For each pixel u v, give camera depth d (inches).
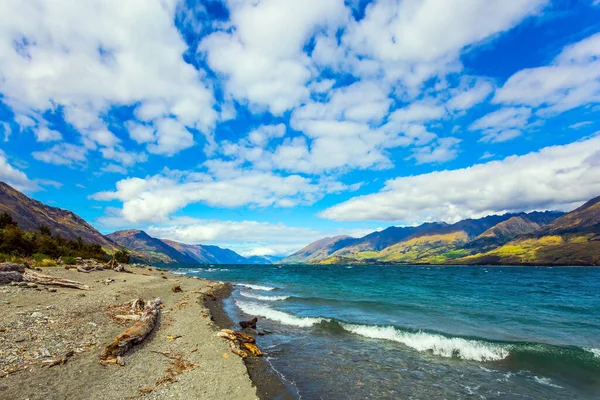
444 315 992.2
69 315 555.5
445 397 429.7
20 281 768.3
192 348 534.3
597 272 4906.5
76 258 1701.5
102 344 462.6
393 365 548.7
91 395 319.3
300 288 1927.9
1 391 286.7
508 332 783.7
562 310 1136.8
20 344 394.9
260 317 938.1
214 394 371.9
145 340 543.5
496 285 2320.4
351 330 784.3
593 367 540.1
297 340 697.0
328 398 412.8
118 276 1424.7
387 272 4928.6
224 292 1558.8
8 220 1883.6
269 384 445.7
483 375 510.9
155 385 370.9
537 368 539.5
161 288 1241.4
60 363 372.8
